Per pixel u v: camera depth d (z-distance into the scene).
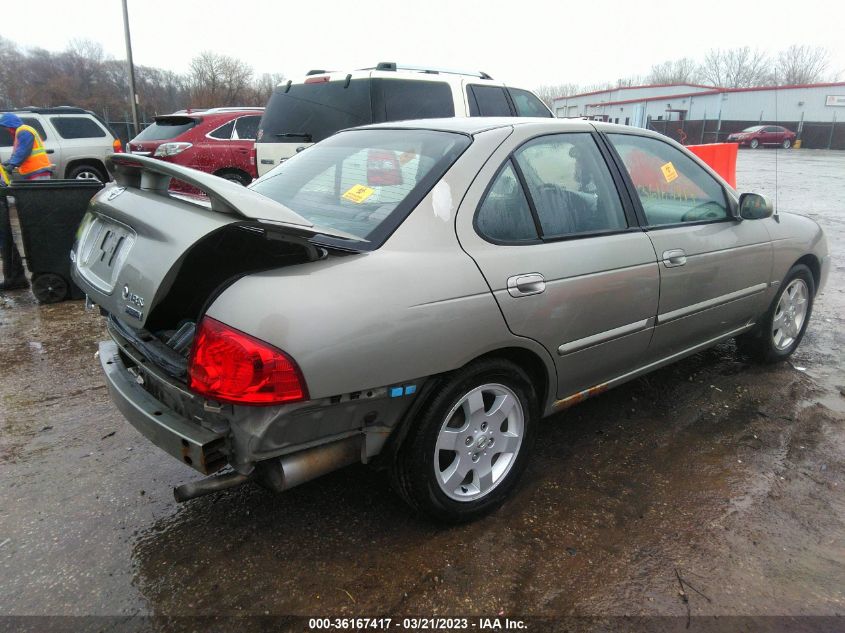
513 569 2.40
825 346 4.83
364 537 2.58
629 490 2.93
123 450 3.24
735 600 2.26
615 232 3.05
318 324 2.03
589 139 3.13
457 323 2.34
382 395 2.23
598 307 2.88
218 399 2.01
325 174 2.93
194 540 2.56
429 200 2.46
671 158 3.58
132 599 2.24
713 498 2.87
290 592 2.28
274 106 7.29
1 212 6.16
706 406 3.81
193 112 10.24
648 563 2.44
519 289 2.54
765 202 3.70
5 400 3.81
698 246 3.42
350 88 6.65
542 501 2.84
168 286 2.07
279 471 2.15
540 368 2.79
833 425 3.57
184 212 2.19
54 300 5.93
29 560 2.43
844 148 32.03
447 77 6.98
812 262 4.47
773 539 2.59
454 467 2.56
